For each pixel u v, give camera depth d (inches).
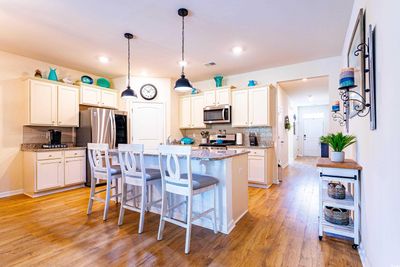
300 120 403.5
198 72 190.2
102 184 170.1
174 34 118.6
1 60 141.4
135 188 119.0
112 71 185.9
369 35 60.7
